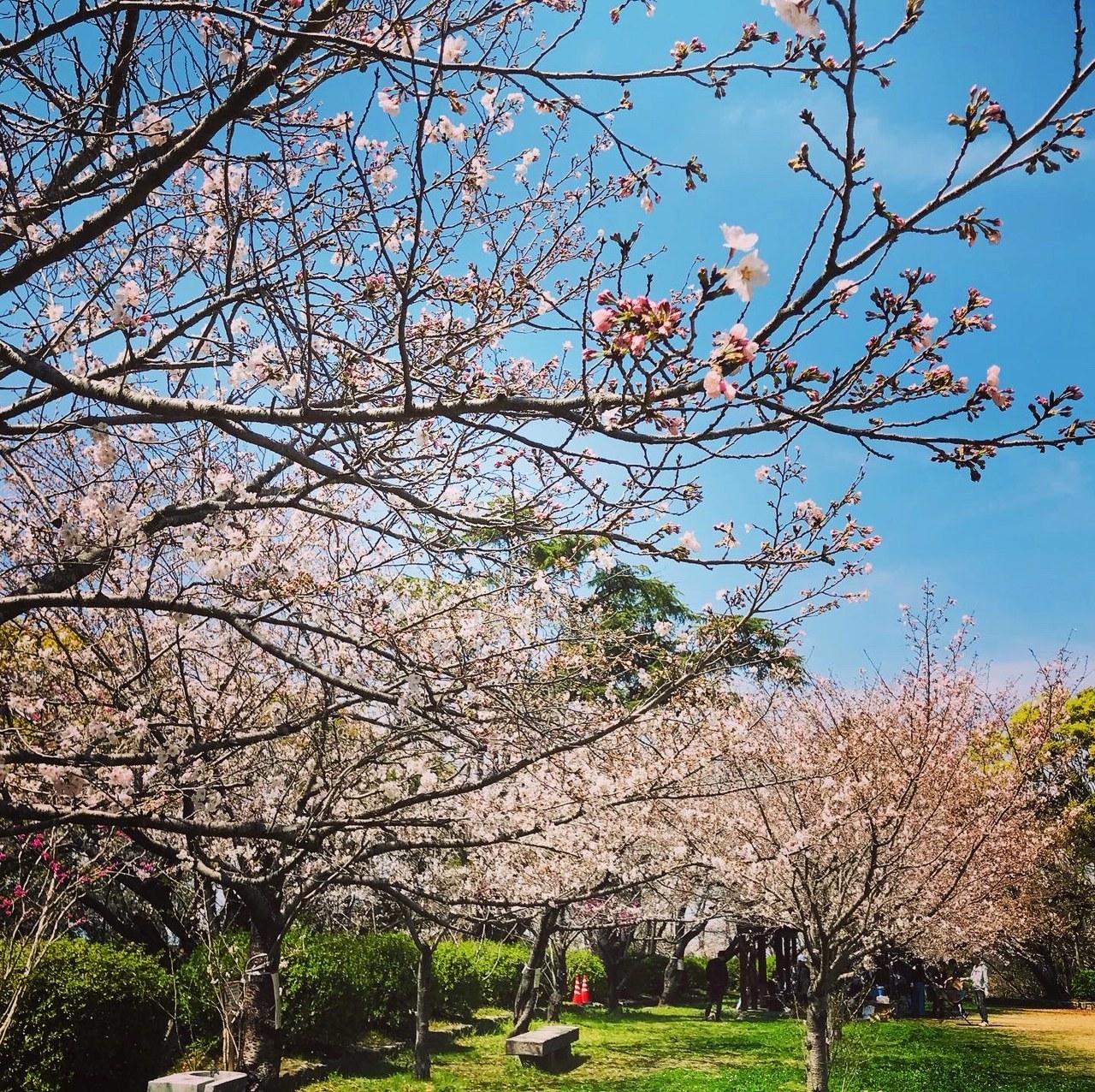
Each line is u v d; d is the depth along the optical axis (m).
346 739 7.66
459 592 6.80
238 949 10.20
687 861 11.48
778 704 13.62
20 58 4.46
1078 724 21.39
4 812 4.50
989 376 2.93
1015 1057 14.91
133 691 6.38
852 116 2.59
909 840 10.13
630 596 16.77
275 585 5.62
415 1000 14.22
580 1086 11.53
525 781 7.68
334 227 4.96
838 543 4.32
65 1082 8.69
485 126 4.89
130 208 3.54
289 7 3.97
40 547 5.44
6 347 3.49
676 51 3.45
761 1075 12.41
